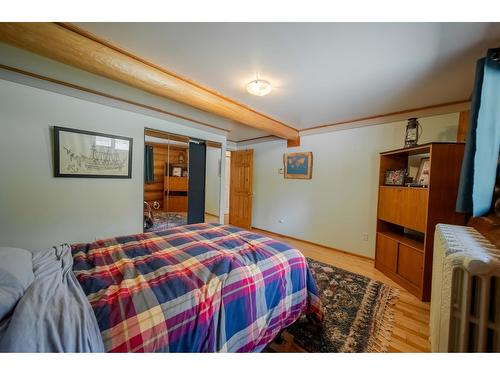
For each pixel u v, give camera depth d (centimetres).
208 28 126
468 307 81
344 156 338
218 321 98
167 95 191
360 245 320
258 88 192
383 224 271
